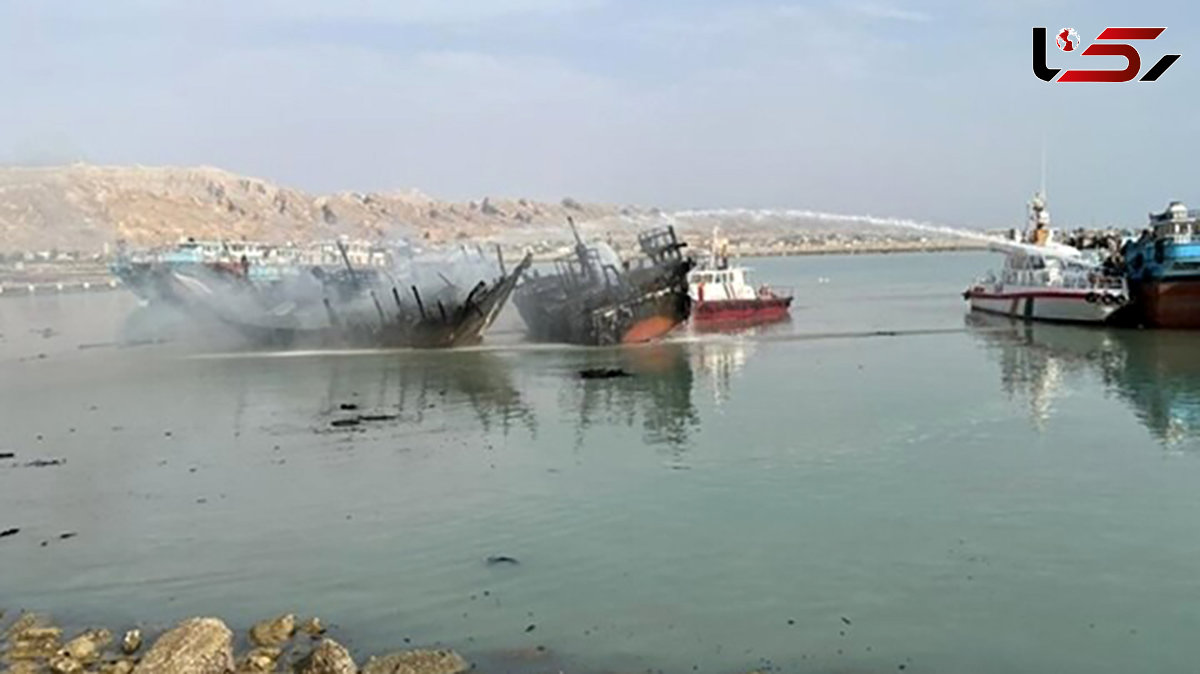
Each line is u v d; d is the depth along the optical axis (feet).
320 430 152.05
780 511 104.42
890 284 568.82
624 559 91.25
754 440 137.18
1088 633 74.49
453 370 212.02
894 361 215.72
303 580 87.97
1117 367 197.88
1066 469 118.62
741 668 69.62
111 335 306.55
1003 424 144.56
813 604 80.48
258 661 69.77
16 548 97.91
